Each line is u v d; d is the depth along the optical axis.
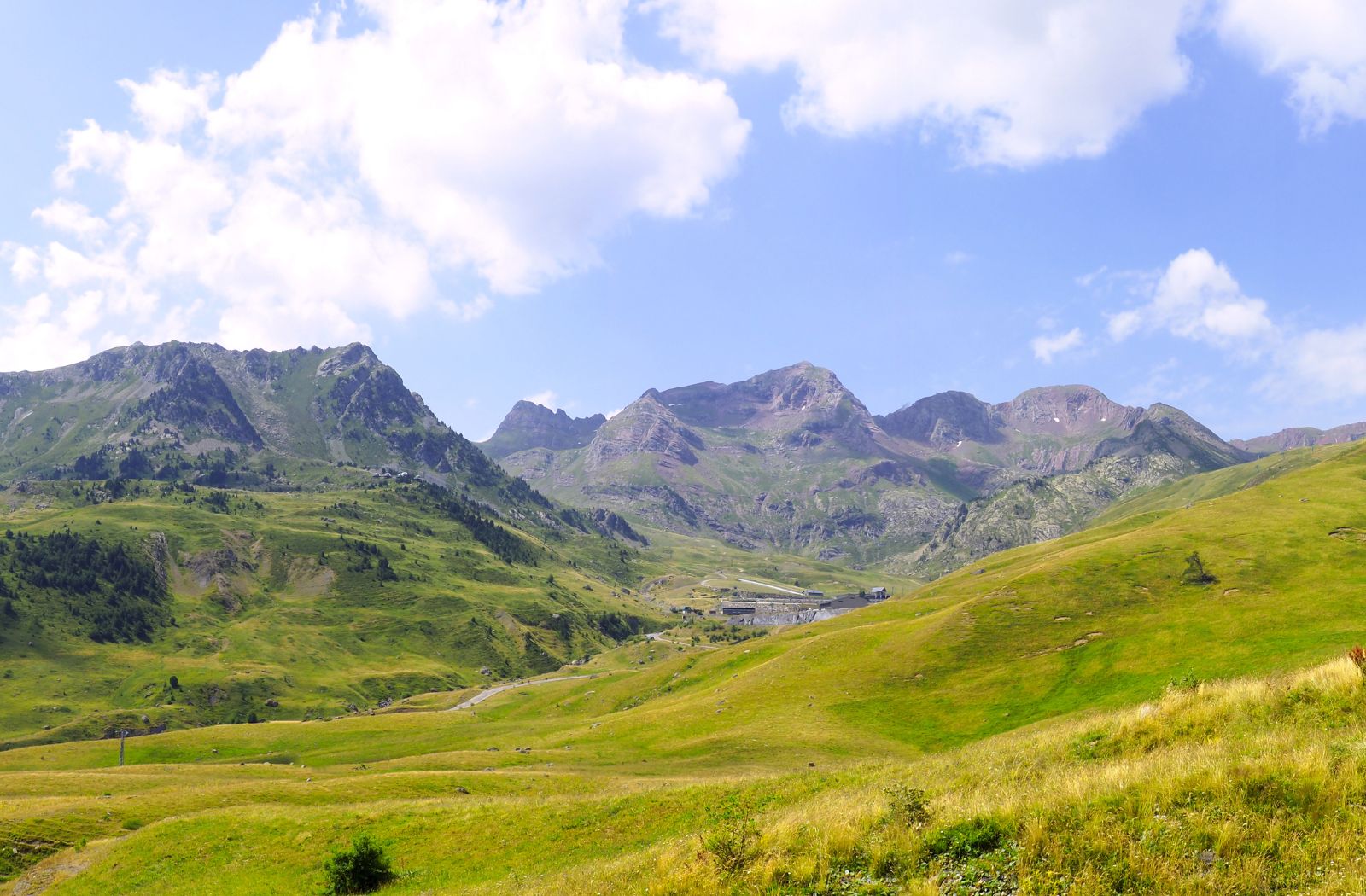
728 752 86.94
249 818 54.88
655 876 22.52
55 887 50.34
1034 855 16.62
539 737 131.00
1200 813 16.34
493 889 31.50
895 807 20.53
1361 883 13.21
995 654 102.94
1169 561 112.69
